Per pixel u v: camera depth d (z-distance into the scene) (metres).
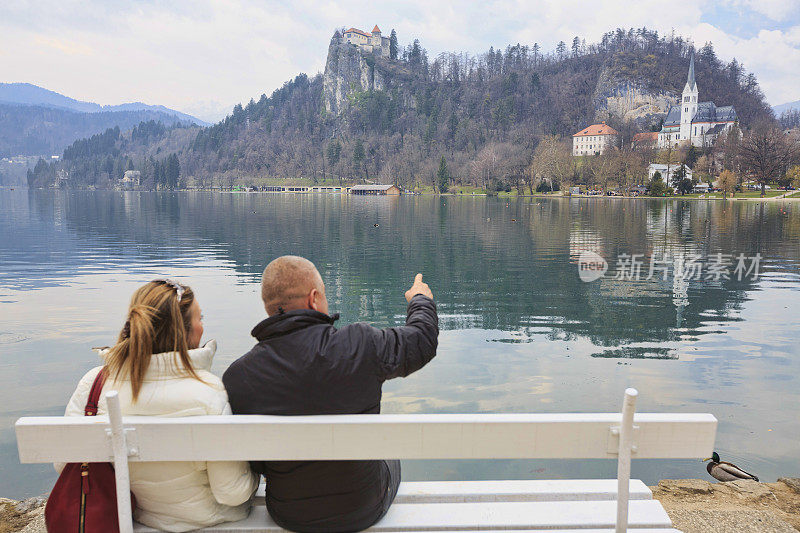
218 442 1.79
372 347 1.85
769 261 26.56
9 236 37.78
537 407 7.30
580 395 7.77
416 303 2.11
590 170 161.12
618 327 12.54
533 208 88.50
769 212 74.88
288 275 1.94
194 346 2.03
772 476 5.33
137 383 1.79
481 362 9.40
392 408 7.23
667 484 4.32
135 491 1.91
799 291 17.91
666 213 73.25
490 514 2.09
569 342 11.02
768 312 14.39
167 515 1.94
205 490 1.95
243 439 1.79
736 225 51.69
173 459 1.79
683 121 186.38
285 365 1.83
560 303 15.68
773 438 6.24
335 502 1.90
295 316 1.89
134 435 1.77
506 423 1.81
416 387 8.05
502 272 22.53
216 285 18.14
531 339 11.27
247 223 53.12
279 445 1.80
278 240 36.38
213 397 1.85
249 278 19.78
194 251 29.31
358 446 1.81
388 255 28.55
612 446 1.86
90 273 20.94
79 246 31.41
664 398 7.70
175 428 1.77
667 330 12.23
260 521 2.06
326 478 1.87
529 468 5.37
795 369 9.10
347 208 88.31
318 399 1.82
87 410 1.89
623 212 75.94
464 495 2.22
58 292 16.61
